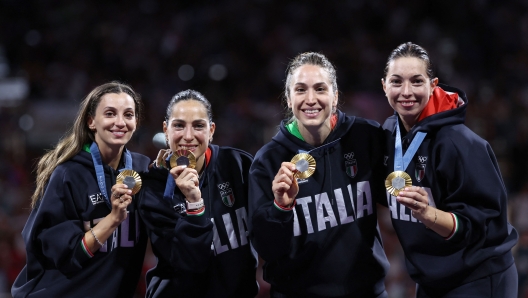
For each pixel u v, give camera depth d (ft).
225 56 84.33
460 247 23.02
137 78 82.02
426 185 23.56
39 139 68.69
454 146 22.90
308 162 23.15
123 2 92.68
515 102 74.90
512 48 87.45
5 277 47.19
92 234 23.21
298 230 24.66
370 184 25.18
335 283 24.57
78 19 88.38
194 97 24.70
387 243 49.14
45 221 23.98
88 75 81.41
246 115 72.69
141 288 44.62
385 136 25.53
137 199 25.32
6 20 87.56
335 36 89.15
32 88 77.20
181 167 23.40
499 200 22.77
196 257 23.66
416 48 23.84
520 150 65.82
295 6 90.68
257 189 24.40
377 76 81.15
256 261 26.63
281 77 80.38
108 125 24.17
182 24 88.89
